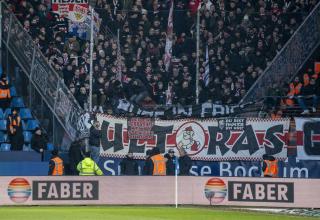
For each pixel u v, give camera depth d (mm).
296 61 56000
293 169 50406
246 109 53188
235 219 34469
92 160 46719
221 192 44062
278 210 41656
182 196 44719
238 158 50750
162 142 50750
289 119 50781
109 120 50469
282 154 50656
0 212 37250
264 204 43344
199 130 50781
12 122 51688
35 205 43156
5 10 53562
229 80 55875
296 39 56125
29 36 52656
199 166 50750
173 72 55719
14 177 42969
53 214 35969
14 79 54281
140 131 50594
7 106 53688
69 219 32938
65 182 43719
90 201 44062
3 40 53969
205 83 55438
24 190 43031
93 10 53906
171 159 49406
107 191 44312
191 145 50750
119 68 55312
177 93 55156
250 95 54844
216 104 53125
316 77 55812
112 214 36594
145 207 43094
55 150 47812
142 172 50531
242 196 43750
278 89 55312
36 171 49312
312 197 43125
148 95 55000
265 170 48344
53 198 43469
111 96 53906
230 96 55594
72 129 50938
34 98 53094
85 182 44031
